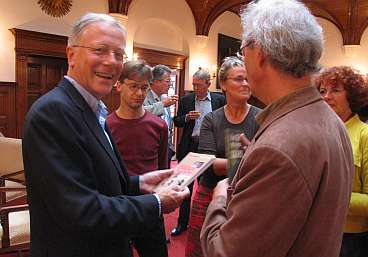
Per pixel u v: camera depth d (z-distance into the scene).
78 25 1.15
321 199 0.74
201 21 8.36
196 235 1.71
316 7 8.83
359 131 1.48
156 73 3.18
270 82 0.85
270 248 0.73
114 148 1.33
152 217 1.10
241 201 0.77
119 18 6.48
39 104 1.03
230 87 1.70
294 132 0.75
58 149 0.99
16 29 5.08
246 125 1.71
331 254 0.76
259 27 0.81
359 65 9.08
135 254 2.81
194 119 3.39
